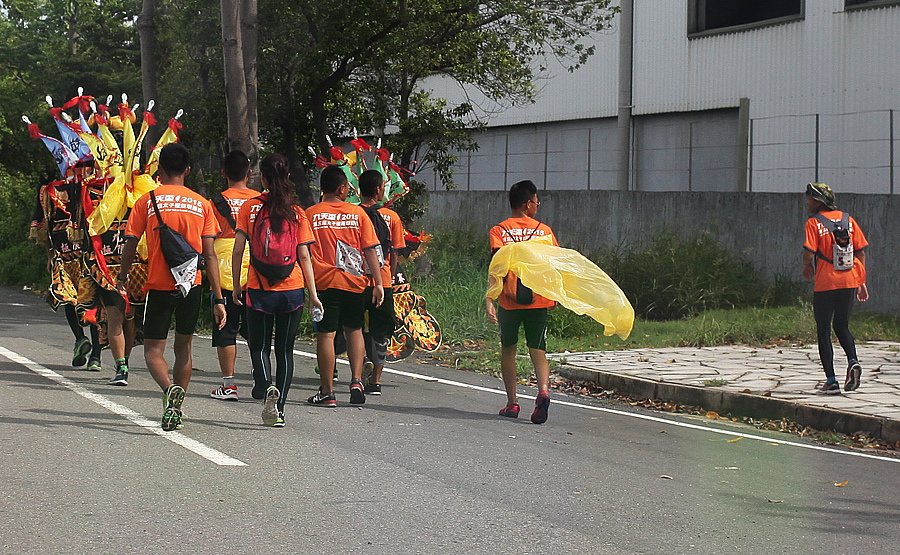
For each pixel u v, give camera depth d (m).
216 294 8.89
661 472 8.05
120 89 30.73
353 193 12.23
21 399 9.70
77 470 7.16
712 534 6.33
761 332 16.31
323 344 10.24
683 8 27.88
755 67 26.08
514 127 32.94
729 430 10.30
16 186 35.19
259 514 6.28
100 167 11.23
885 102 23.30
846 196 19.17
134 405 9.68
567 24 22.77
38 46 35.94
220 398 10.42
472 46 20.94
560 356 14.23
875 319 17.94
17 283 28.52
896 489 7.87
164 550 5.52
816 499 7.39
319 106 21.03
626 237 22.73
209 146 22.38
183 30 21.33
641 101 29.05
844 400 10.91
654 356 14.27
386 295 11.17
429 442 8.74
